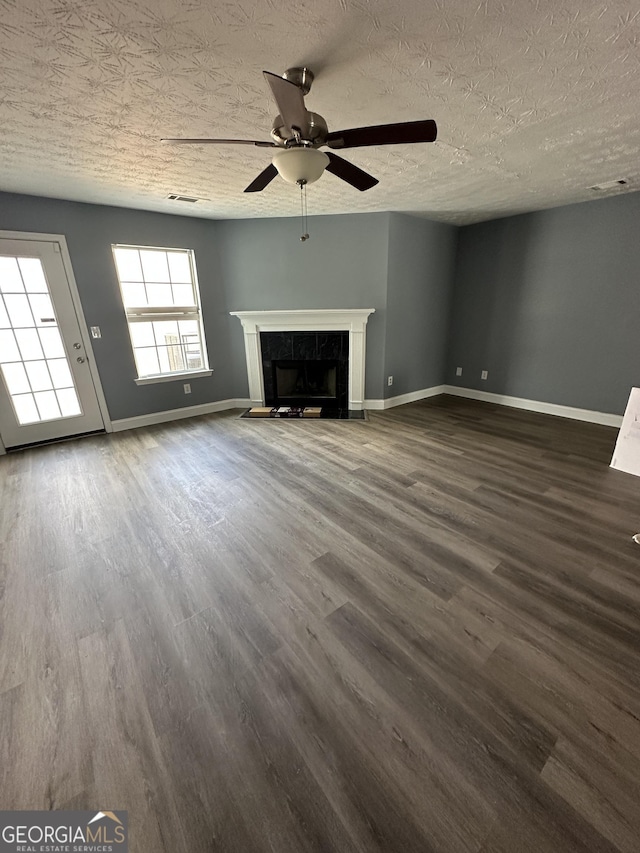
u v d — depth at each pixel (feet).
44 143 7.22
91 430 12.89
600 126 6.84
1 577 6.22
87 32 4.28
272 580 6.07
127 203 11.55
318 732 3.91
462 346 17.38
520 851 3.02
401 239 14.16
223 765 3.64
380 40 4.54
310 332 14.84
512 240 14.66
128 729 3.96
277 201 11.55
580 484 9.12
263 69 5.07
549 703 4.16
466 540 7.01
